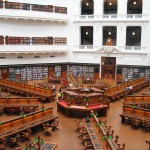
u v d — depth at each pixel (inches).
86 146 457.4
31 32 1138.0
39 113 601.0
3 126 514.3
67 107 686.5
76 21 1218.6
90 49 1221.7
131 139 552.4
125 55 1179.9
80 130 565.9
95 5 1195.9
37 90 868.6
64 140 545.0
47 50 1167.0
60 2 1184.2
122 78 1174.3
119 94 882.8
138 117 615.5
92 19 1198.9
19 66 1130.7
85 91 747.4
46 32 1177.4
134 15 1160.2
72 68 1257.4
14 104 706.2
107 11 1318.9
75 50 1233.4
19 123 550.6
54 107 780.0
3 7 1047.6
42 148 429.1
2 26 1064.8
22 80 1087.0
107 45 1247.5
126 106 657.6
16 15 1072.2
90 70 1240.2
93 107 688.4
